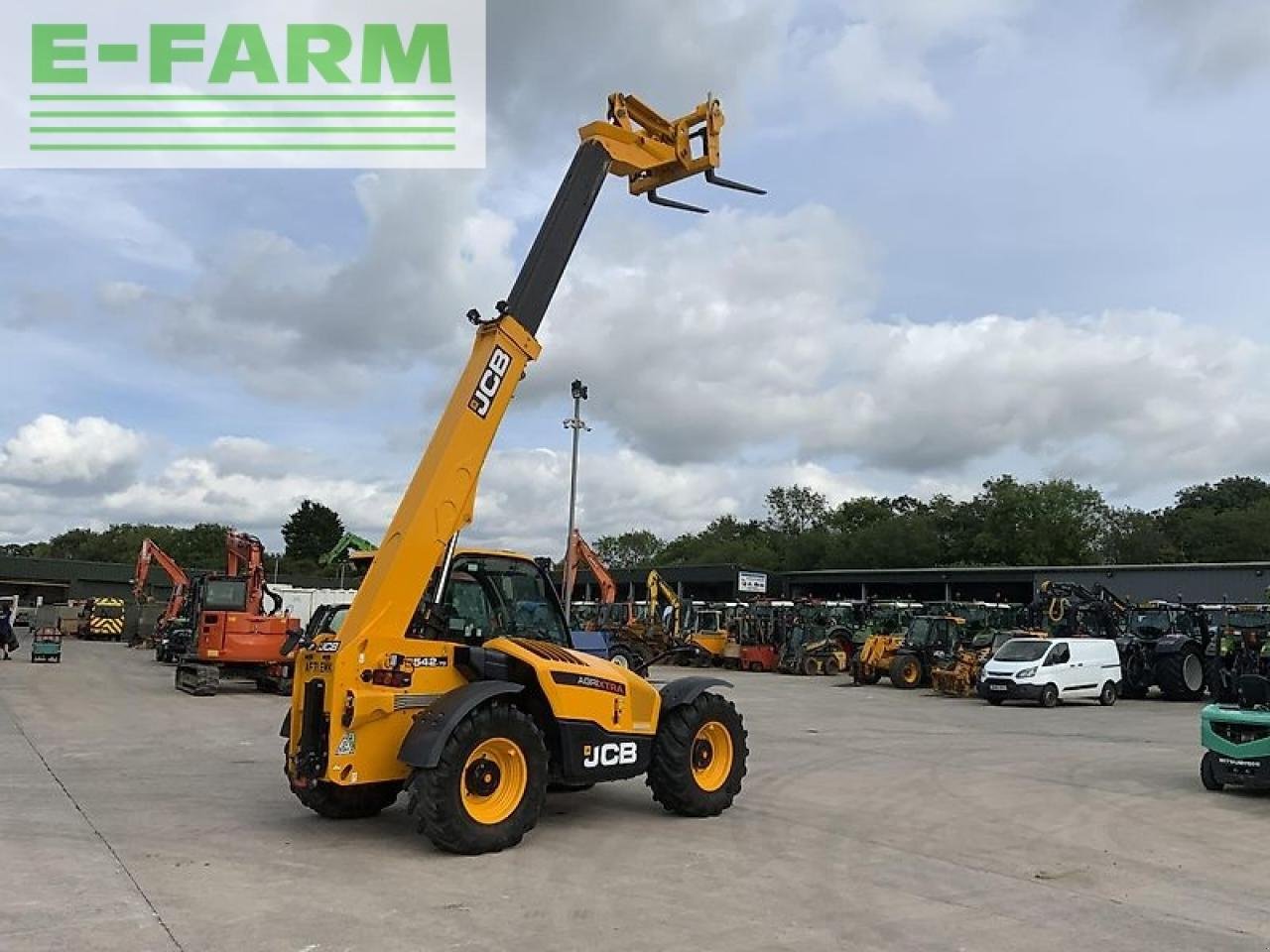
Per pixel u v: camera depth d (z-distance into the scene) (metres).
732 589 72.31
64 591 85.50
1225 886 7.23
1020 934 5.93
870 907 6.42
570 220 8.89
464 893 6.51
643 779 11.23
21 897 6.30
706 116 9.48
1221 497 95.69
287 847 7.73
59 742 13.80
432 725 7.46
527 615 8.94
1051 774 12.49
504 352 8.51
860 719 19.55
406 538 7.91
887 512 107.69
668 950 5.49
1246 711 11.15
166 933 5.62
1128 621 28.39
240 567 26.09
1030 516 82.88
